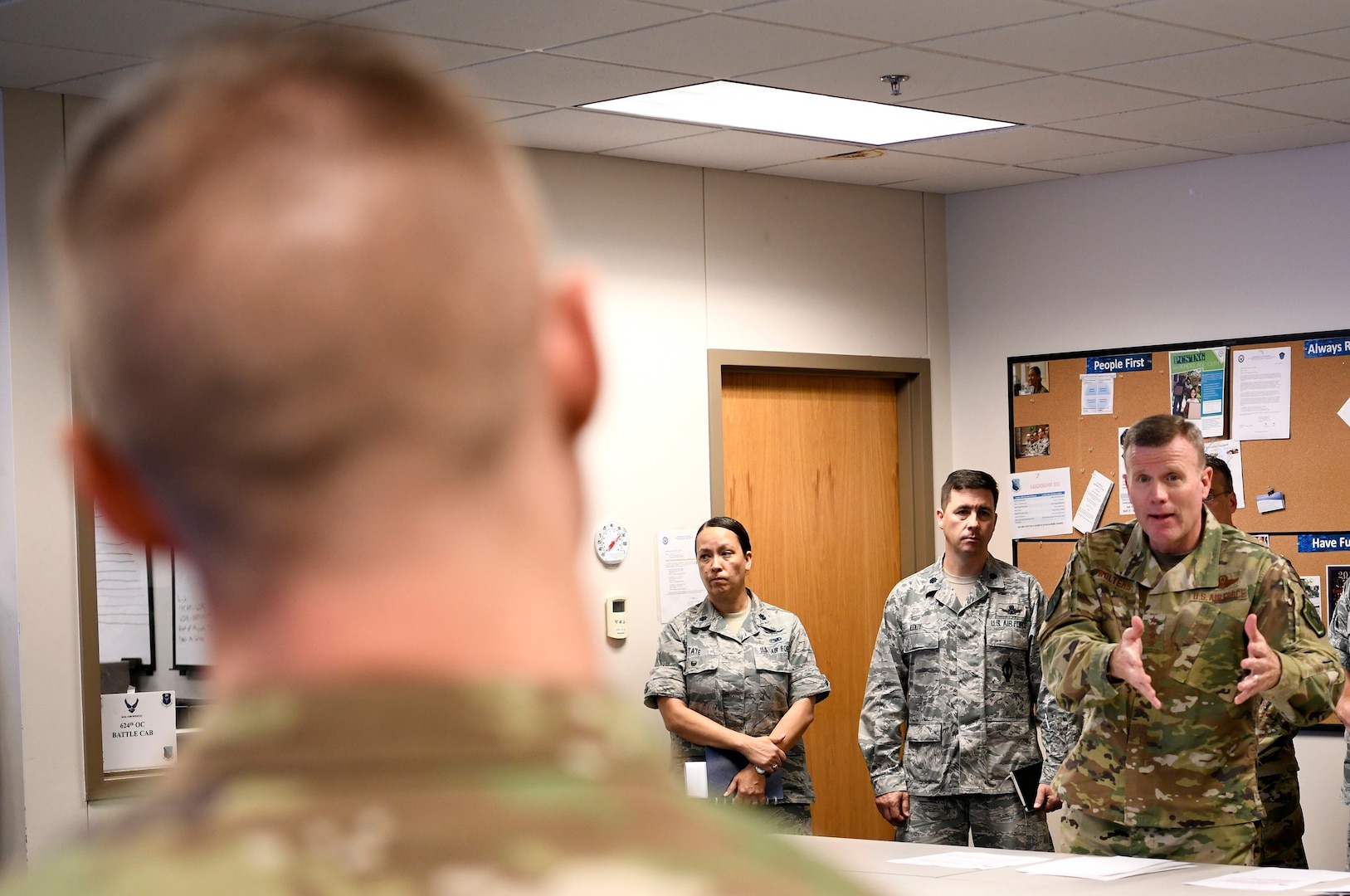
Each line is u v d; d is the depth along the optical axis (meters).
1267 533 5.05
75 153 0.32
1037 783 4.35
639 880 0.26
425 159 0.31
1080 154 5.16
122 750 3.99
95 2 3.26
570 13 3.47
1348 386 4.92
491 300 0.31
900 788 4.43
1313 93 4.37
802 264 5.47
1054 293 5.62
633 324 5.01
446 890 0.25
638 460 4.99
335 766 0.27
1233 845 2.99
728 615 4.56
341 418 0.29
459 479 0.30
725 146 4.88
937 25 3.67
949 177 5.52
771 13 3.53
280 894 0.25
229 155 0.30
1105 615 3.16
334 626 0.29
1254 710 3.04
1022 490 5.68
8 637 3.90
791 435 5.54
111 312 0.30
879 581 5.76
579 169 4.93
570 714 0.28
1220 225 5.22
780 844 0.29
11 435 3.88
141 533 0.31
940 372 5.87
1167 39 3.83
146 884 0.25
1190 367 5.27
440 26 3.53
